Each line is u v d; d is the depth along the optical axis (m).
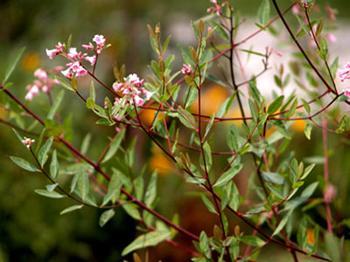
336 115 0.82
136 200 0.84
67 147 0.89
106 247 1.29
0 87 0.83
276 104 0.72
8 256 1.25
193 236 0.83
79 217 1.28
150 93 0.68
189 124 0.70
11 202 1.25
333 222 0.91
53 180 0.74
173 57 0.73
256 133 0.74
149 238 0.85
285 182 0.81
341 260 0.86
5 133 1.27
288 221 0.83
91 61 0.69
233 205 0.76
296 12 0.86
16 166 1.27
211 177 0.83
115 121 0.69
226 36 0.81
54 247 1.27
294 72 0.93
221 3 0.85
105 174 0.86
